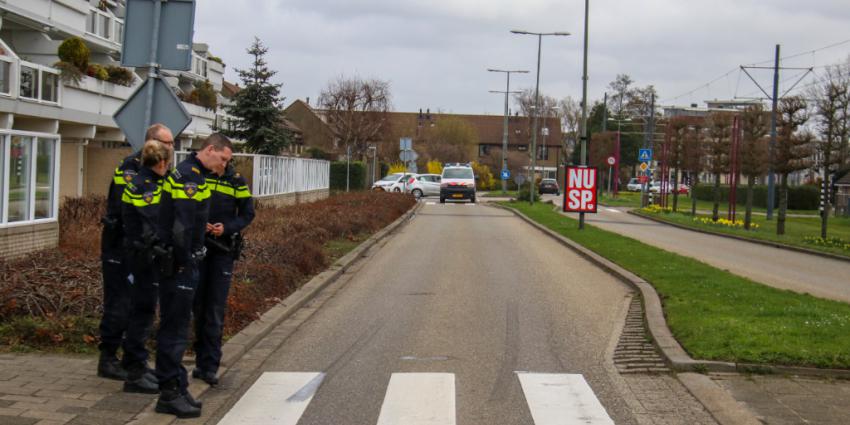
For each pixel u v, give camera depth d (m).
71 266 10.12
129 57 7.66
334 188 55.97
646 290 12.45
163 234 6.11
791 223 43.34
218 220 7.01
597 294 12.70
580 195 26.78
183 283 6.09
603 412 6.37
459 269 15.87
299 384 7.12
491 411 6.35
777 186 61.31
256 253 12.40
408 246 20.95
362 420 6.10
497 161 92.81
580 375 7.53
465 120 106.38
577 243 21.53
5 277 9.13
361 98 75.75
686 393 6.97
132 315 6.48
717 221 39.09
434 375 7.45
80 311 8.23
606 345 8.86
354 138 73.75
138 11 7.63
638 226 35.81
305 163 36.38
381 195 37.50
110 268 6.72
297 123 80.62
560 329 9.75
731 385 7.20
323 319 10.30
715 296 11.65
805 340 8.45
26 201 12.34
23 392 6.30
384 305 11.41
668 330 9.27
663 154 54.88
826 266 20.75
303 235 16.88
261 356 8.15
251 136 36.31
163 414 6.05
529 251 20.11
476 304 11.55
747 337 8.52
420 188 61.16
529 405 6.52
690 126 49.81
